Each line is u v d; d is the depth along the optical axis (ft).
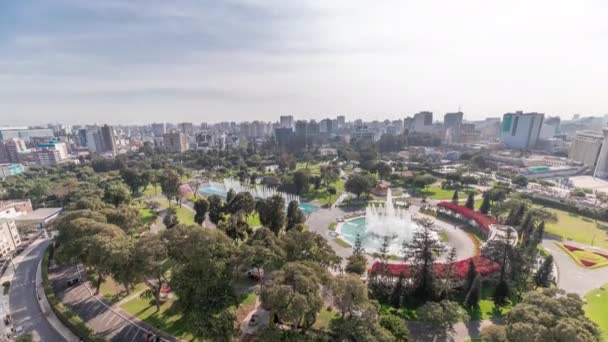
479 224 334.85
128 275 171.94
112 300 199.52
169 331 167.02
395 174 610.24
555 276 238.89
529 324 124.26
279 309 130.41
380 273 211.00
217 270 160.25
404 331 143.02
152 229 346.54
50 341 163.73
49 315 185.78
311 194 509.76
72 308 191.11
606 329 173.88
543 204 447.01
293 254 183.11
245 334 160.66
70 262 245.24
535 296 145.07
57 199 455.63
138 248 175.42
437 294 195.21
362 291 138.82
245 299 195.83
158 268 172.55
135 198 490.08
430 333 171.63
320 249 190.70
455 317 164.45
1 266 258.57
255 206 353.92
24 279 236.43
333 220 381.60
